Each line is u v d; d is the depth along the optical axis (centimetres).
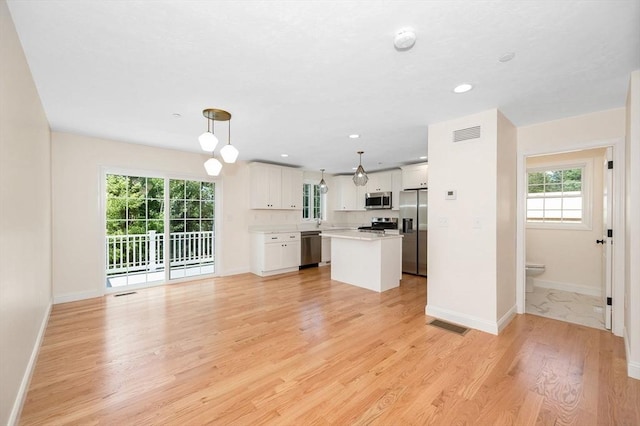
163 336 272
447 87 230
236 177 555
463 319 298
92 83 223
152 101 259
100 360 227
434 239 322
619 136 273
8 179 154
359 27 155
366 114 292
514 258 330
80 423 160
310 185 706
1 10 133
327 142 412
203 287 452
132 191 453
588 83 223
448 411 171
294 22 151
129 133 371
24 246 191
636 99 204
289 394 186
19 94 173
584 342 258
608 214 289
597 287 404
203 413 168
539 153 321
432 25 153
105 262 415
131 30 158
